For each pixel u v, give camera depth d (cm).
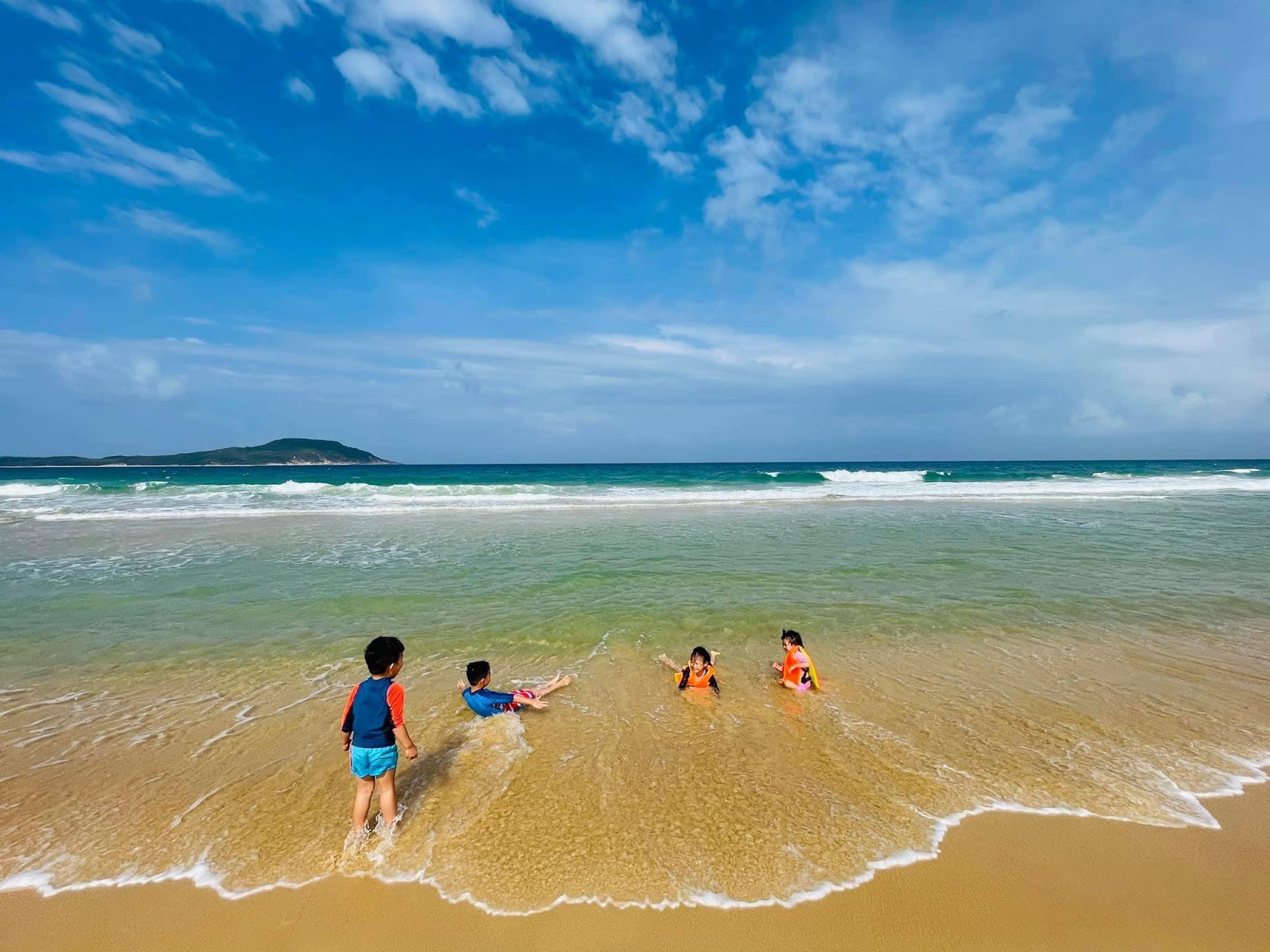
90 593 1004
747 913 330
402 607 924
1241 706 585
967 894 343
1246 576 1119
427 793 442
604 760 487
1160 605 932
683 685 632
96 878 358
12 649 746
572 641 777
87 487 2955
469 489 2969
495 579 1099
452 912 332
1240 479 4053
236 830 403
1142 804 427
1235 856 374
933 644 763
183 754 500
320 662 706
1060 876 357
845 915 329
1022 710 578
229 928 323
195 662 705
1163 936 315
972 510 2236
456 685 642
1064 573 1145
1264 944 310
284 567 1205
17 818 413
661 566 1205
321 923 327
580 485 3716
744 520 1936
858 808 422
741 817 411
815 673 630
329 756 498
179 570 1186
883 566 1209
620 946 309
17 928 321
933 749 504
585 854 375
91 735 530
